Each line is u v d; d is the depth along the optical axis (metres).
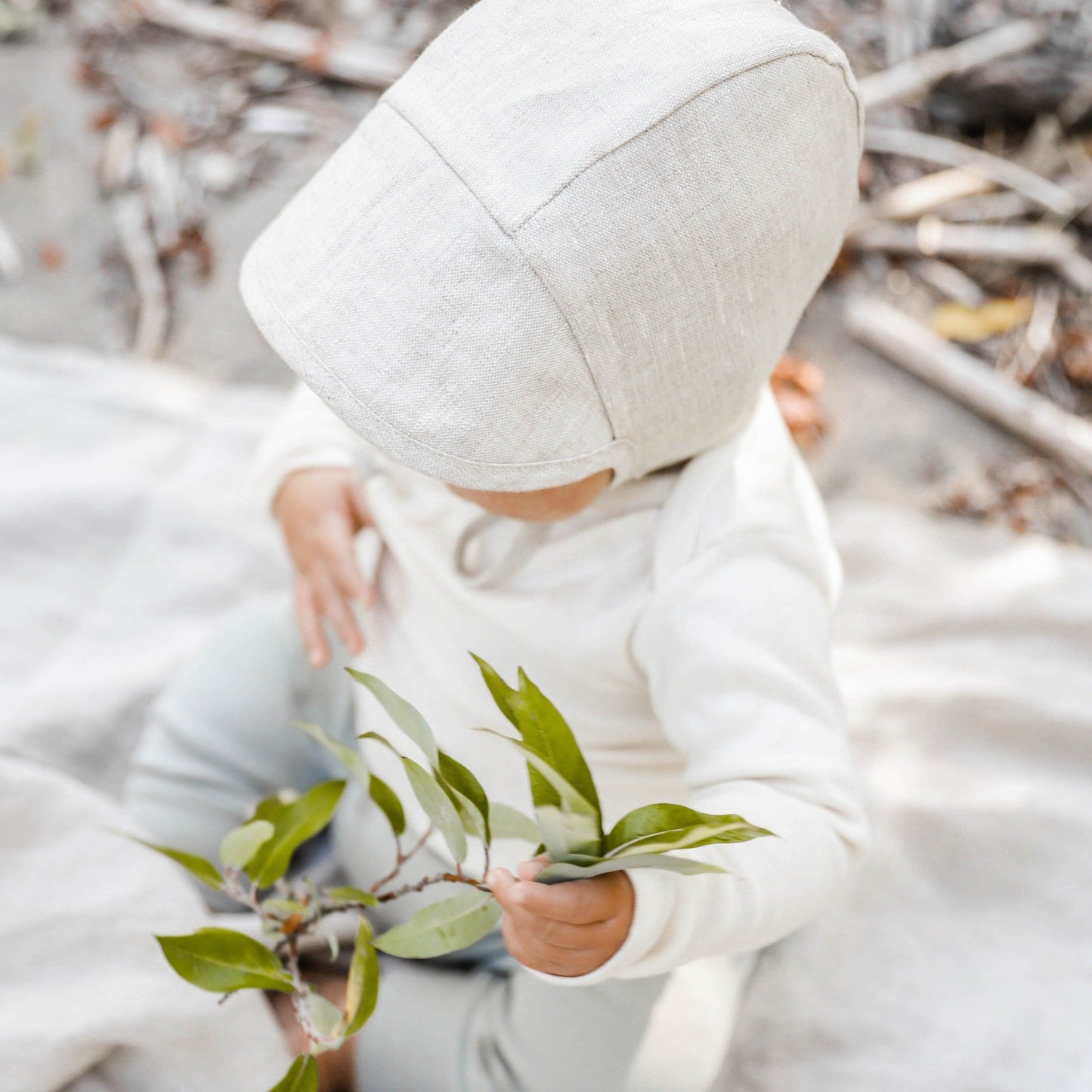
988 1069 1.01
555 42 0.62
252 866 0.70
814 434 1.53
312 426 1.03
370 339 0.62
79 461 1.46
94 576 1.36
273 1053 0.89
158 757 1.09
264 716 1.07
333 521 0.98
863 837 0.72
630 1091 0.89
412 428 0.62
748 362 0.68
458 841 0.60
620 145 0.59
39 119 1.75
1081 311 1.61
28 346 1.60
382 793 0.68
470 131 0.61
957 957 1.09
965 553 1.41
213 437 1.49
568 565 0.78
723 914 0.64
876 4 1.77
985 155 1.69
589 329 0.61
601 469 0.67
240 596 1.36
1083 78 1.66
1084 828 1.15
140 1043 0.86
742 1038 1.05
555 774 0.51
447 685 0.86
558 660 0.79
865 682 1.26
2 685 1.27
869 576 1.39
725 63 0.59
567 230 0.59
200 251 1.67
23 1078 0.83
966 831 1.15
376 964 0.63
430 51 0.65
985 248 1.63
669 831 0.52
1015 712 1.23
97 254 1.67
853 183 0.69
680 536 0.74
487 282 0.60
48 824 0.93
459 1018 0.93
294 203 0.68
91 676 1.24
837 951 1.09
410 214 0.61
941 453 1.53
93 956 0.89
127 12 1.81
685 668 0.73
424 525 0.86
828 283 1.63
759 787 0.69
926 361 1.56
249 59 1.79
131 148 1.73
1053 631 1.31
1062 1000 1.05
